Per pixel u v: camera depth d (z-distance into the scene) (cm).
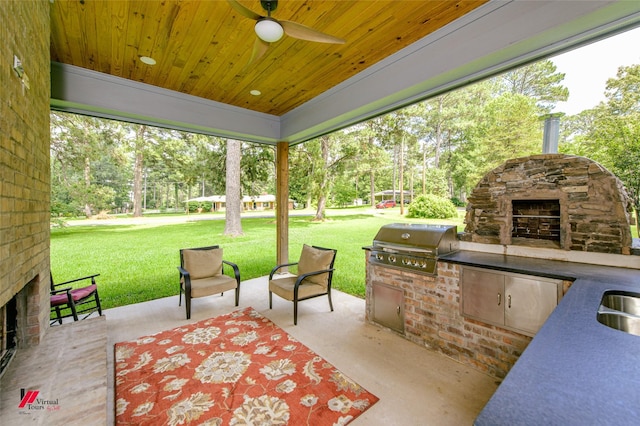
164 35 253
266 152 974
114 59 294
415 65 270
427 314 258
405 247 270
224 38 258
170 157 1166
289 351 257
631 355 82
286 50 279
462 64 232
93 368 176
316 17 229
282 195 513
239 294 411
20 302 204
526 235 260
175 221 1482
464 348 234
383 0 211
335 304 384
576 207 219
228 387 207
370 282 311
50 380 164
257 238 997
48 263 237
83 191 1080
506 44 206
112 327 312
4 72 140
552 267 204
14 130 154
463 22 230
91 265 661
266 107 443
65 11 220
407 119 797
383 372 223
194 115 396
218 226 1315
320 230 1004
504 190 255
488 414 57
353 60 299
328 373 222
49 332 228
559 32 189
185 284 335
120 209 1883
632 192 264
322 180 955
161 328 309
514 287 203
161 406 188
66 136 963
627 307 149
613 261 204
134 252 805
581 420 54
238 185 1006
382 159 988
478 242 272
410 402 189
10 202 150
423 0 211
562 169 225
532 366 77
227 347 265
